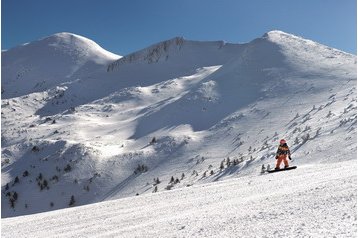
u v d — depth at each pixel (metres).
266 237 6.35
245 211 9.26
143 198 17.50
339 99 139.38
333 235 5.73
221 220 8.62
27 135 197.62
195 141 143.00
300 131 111.88
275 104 166.12
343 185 10.30
